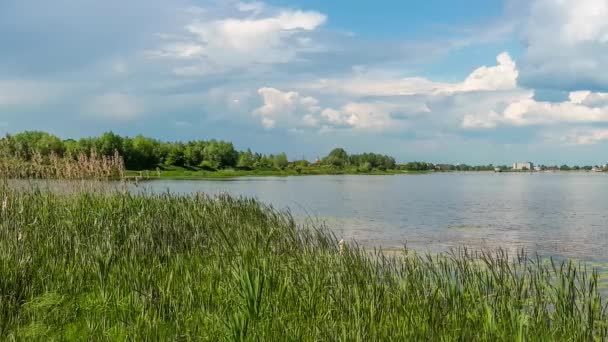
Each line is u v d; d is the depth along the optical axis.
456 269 10.66
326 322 7.57
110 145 107.88
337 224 25.44
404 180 127.56
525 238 21.30
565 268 12.46
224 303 8.33
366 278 9.62
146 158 123.75
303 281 9.40
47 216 13.30
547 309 8.68
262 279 7.68
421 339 7.07
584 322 7.93
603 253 17.56
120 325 7.57
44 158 17.84
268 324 7.33
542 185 97.75
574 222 27.83
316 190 63.78
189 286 8.71
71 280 9.09
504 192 65.12
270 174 161.75
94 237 11.54
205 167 152.12
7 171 16.48
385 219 28.48
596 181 135.88
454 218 29.64
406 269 10.49
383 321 7.70
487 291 9.24
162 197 16.59
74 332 7.45
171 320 7.79
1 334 7.07
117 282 8.98
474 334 7.29
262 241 12.41
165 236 12.38
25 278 8.83
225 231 13.23
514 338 7.14
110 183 18.31
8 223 11.94
